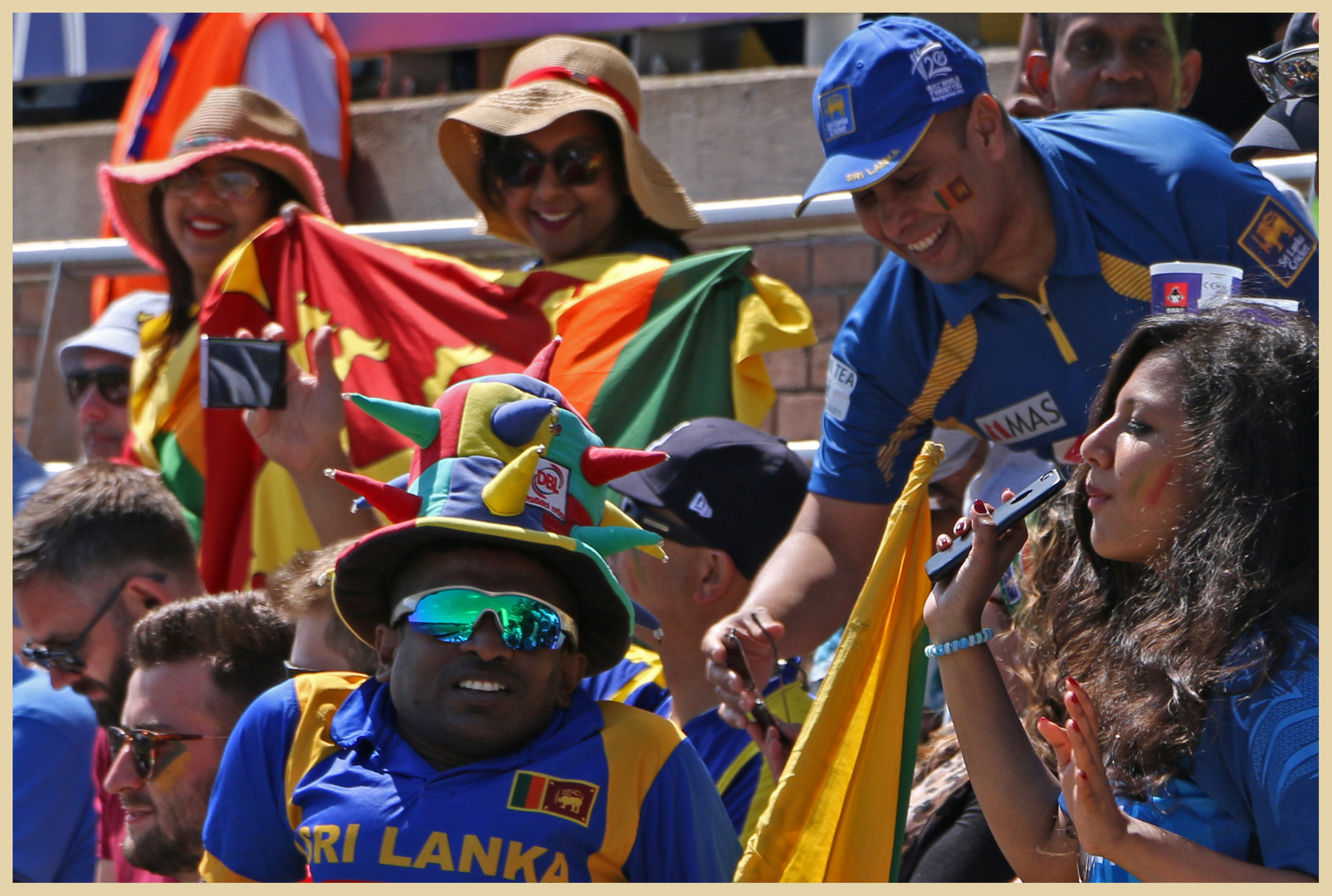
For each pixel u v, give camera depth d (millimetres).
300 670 9633
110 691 11617
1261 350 7211
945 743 10453
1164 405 7203
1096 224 10477
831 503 11539
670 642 10938
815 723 8188
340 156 19875
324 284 14914
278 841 8328
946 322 11117
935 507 12531
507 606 7820
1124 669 7223
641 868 8039
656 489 11031
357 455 13961
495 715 7863
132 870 11156
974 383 11258
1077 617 7938
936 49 10336
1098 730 7219
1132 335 7668
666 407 13375
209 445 14383
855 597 11367
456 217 19594
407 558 8234
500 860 7680
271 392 12414
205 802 9961
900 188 10406
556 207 14453
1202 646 6781
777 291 13883
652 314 13773
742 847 8562
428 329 14359
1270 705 6531
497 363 13930
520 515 7969
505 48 20578
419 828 7766
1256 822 6512
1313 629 6703
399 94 21031
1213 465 7012
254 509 14289
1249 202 10336
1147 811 6883
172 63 19656
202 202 15852
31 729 11414
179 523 12109
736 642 9773
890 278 11445
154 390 15922
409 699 7969
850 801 8125
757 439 11711
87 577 11562
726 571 10977
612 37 20047
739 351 13430
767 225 15023
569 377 13617
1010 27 18703
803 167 18234
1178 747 6777
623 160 14492
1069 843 7426
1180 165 10398
